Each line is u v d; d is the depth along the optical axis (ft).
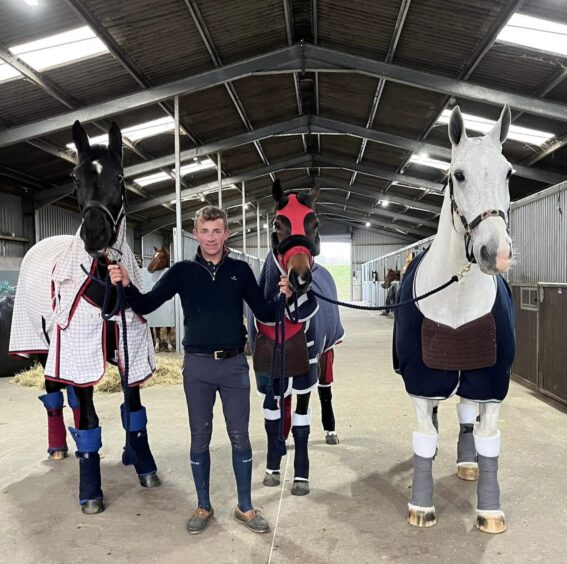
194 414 6.31
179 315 22.86
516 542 5.88
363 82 24.57
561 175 30.01
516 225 16.16
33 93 19.88
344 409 12.28
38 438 10.28
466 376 5.87
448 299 5.73
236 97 25.84
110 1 15.33
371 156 38.42
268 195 53.31
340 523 6.40
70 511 6.91
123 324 6.44
